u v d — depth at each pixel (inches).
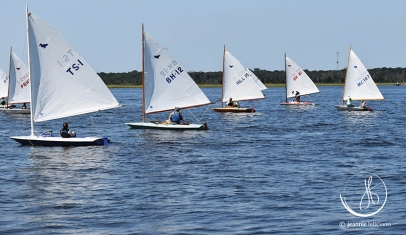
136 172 1267.2
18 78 3206.2
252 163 1379.2
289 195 1045.2
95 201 1009.5
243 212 939.3
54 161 1403.8
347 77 3257.9
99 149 1605.6
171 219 904.3
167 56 2161.7
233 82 3193.9
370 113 3093.0
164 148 1638.8
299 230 850.8
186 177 1210.0
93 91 1688.0
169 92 2175.2
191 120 2672.2
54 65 1641.2
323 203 993.5
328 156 1481.3
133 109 3619.6
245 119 2721.5
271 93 6998.0
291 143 1759.4
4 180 1184.2
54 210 954.1
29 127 2351.1
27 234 838.5
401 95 5895.7
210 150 1603.1
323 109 3479.3
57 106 1652.3
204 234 836.0
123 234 837.8
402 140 1811.0
